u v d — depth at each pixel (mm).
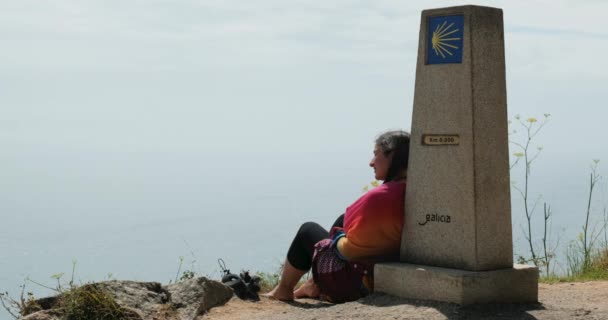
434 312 5066
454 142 5406
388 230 5855
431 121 5562
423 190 5629
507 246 5438
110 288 5859
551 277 7789
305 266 6527
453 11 5406
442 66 5480
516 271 5352
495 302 5238
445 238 5484
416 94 5668
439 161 5512
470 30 5309
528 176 8828
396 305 5367
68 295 5633
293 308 6152
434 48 5539
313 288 6676
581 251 8250
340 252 6031
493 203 5375
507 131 5457
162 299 6043
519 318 4949
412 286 5453
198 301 6043
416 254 5699
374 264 5867
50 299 5762
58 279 5773
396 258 5977
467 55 5320
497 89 5418
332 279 6090
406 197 5785
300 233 6531
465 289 5117
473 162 5297
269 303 6465
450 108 5426
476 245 5281
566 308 5266
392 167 6051
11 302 5648
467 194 5324
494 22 5418
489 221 5348
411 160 5727
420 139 5648
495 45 5422
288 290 6633
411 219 5727
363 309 5398
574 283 7043
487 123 5363
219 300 6352
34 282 5738
